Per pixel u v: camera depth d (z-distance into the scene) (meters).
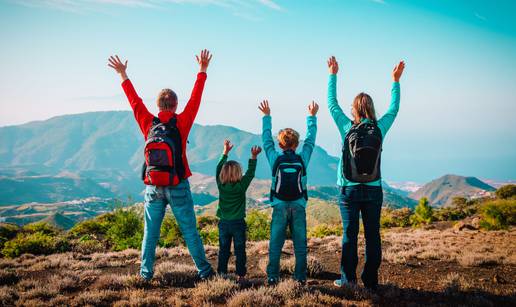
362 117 5.02
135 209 14.52
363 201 4.89
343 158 4.89
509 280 6.37
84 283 6.18
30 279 6.76
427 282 6.14
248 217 16.03
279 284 5.21
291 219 5.34
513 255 8.63
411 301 5.00
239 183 6.09
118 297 5.20
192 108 5.51
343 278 5.37
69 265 8.28
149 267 5.72
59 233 16.05
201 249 5.72
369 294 4.98
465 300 5.01
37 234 12.73
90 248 12.42
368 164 4.69
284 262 7.14
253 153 6.08
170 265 6.75
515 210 20.75
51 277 6.44
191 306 4.78
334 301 4.78
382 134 4.94
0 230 15.09
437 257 8.42
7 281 6.62
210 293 5.02
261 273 7.28
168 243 12.98
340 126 5.21
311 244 11.45
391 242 11.87
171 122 5.30
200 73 5.70
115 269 7.80
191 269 6.45
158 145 5.04
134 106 5.42
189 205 5.49
